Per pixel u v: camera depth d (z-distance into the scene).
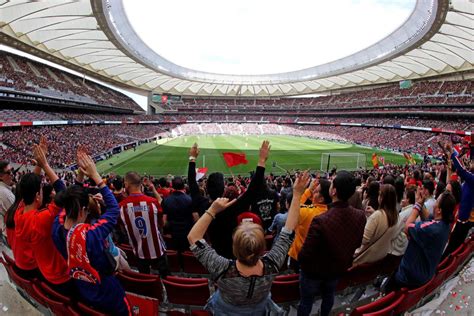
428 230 3.77
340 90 97.81
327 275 3.60
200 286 4.12
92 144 43.31
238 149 50.88
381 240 4.61
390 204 4.55
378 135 63.03
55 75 60.97
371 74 76.62
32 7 33.72
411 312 4.20
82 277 3.16
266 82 93.44
